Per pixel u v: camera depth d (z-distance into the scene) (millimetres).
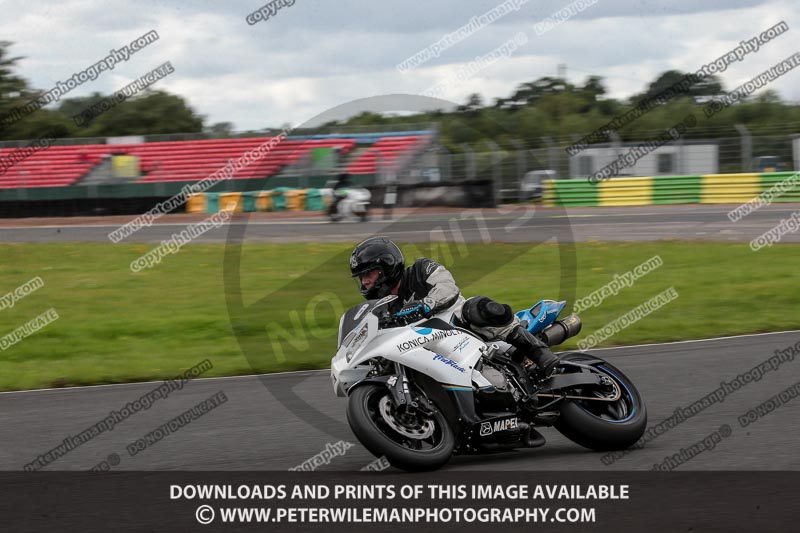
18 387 18688
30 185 70000
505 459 11359
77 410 15945
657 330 22719
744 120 81812
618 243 40281
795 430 12219
